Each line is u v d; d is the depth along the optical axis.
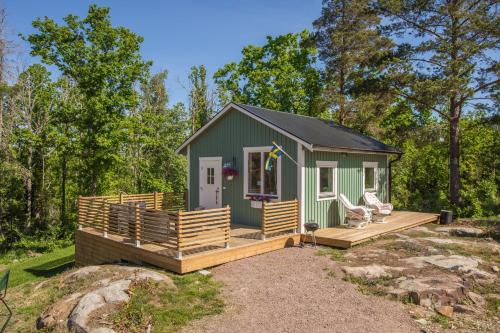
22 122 24.28
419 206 24.62
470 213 17.88
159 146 25.42
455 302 6.82
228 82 30.86
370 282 7.66
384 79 17.64
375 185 15.58
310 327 5.89
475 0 16.17
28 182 23.17
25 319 6.80
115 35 20.19
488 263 8.93
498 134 23.81
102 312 6.08
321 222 12.30
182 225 8.38
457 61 15.55
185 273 8.29
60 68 19.80
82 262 12.25
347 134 15.59
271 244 10.41
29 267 16.47
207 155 14.37
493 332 5.80
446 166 26.64
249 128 12.88
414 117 33.03
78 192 22.28
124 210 10.43
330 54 24.06
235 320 6.14
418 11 16.84
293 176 11.64
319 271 8.48
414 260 8.88
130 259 9.84
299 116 15.75
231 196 13.45
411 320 6.15
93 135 19.97
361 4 22.17
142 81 21.78
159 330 5.76
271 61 28.84
